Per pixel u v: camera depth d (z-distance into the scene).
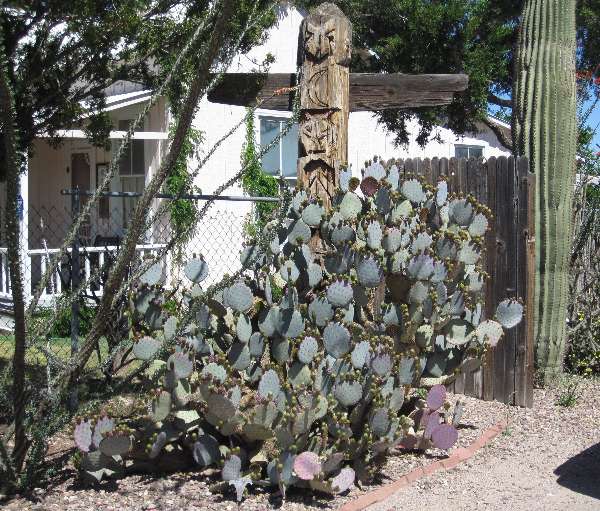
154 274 5.23
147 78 6.46
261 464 4.63
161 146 11.61
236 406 4.49
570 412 6.71
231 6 3.72
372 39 13.34
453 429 5.33
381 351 4.69
